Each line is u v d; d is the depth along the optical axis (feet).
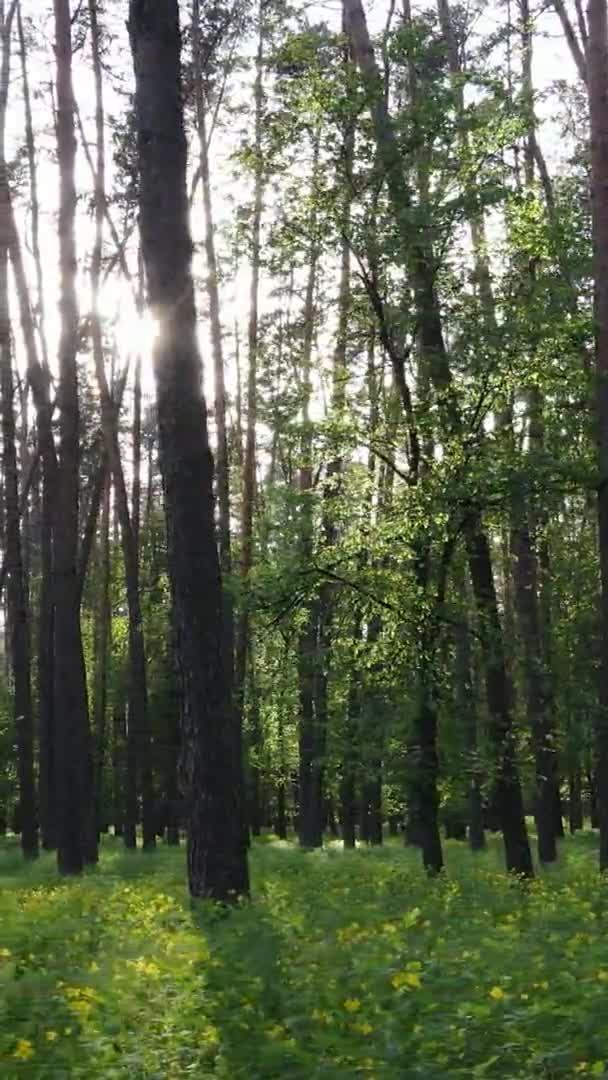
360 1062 18.70
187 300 38.99
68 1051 19.57
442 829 147.43
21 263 86.43
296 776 161.17
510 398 60.70
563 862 82.43
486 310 60.13
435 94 58.29
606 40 61.16
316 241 59.11
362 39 66.13
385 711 57.67
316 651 61.16
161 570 151.12
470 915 36.24
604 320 59.31
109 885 57.06
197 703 37.91
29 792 88.17
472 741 58.90
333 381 62.64
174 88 39.52
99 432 124.06
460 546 61.05
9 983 24.30
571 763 83.15
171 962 25.67
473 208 57.57
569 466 56.70
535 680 69.51
